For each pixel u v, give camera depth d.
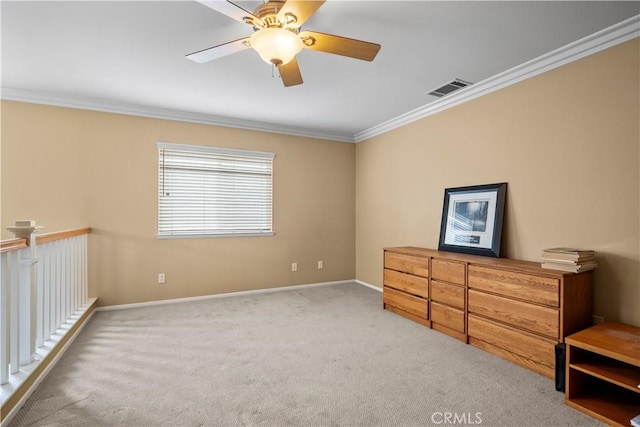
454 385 2.15
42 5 1.97
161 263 4.05
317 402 1.96
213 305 3.99
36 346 2.30
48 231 3.53
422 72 2.94
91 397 1.99
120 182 3.84
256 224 4.63
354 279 5.33
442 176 3.74
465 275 2.86
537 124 2.77
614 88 2.29
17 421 1.75
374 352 2.67
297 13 1.67
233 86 3.27
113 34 2.31
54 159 3.56
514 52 2.56
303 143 4.95
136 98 3.61
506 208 3.04
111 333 3.05
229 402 1.95
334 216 5.19
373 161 4.94
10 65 2.79
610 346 1.83
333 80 3.12
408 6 1.99
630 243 2.22
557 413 1.86
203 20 2.15
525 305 2.38
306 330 3.16
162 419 1.79
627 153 2.23
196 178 4.25
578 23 2.16
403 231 4.35
